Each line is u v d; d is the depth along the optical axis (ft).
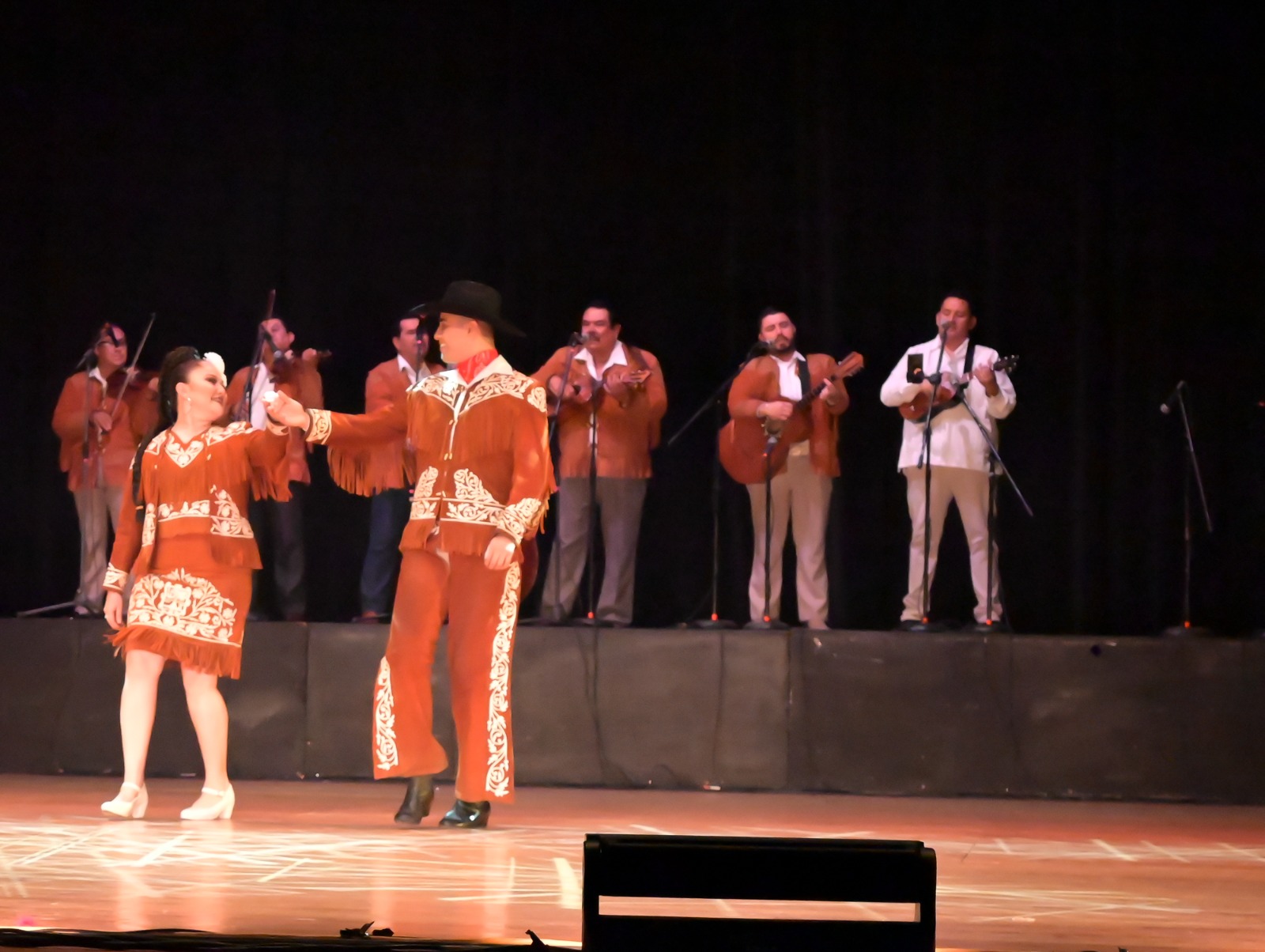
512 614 31.83
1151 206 52.24
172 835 29.37
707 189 53.72
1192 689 39.22
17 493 53.83
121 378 46.39
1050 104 52.49
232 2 54.13
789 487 43.98
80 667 41.52
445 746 40.86
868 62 53.01
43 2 53.83
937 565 50.26
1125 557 52.19
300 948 18.69
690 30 53.47
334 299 54.39
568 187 53.93
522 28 53.72
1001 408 42.98
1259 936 20.74
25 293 54.03
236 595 32.94
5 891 22.75
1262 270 51.78
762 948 16.12
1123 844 30.58
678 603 53.36
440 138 54.19
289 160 54.29
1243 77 51.78
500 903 22.17
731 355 53.42
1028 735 39.52
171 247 54.39
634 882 16.07
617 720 40.40
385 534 45.01
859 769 39.81
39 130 54.03
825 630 40.27
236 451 32.89
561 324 54.03
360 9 54.08
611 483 43.88
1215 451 51.80
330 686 41.01
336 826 31.22
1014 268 52.75
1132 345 52.31
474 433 31.37
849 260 53.26
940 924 21.21
